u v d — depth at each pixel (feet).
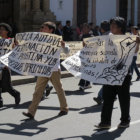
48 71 28.35
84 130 26.21
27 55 28.78
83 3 84.02
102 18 87.04
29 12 74.13
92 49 26.86
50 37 28.53
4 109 32.35
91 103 34.78
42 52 28.58
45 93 37.09
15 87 43.29
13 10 74.95
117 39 25.84
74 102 35.14
